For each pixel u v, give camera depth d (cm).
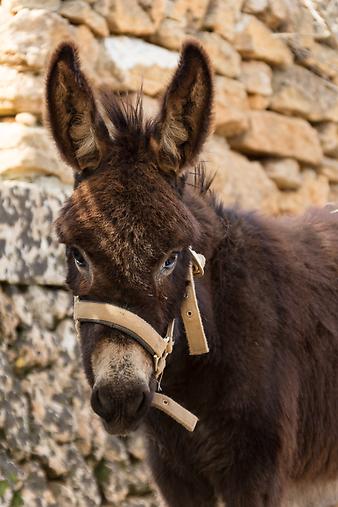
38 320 1113
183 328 762
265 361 795
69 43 715
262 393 790
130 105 766
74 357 1130
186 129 719
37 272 1114
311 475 885
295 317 831
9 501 1016
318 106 1471
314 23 1482
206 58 708
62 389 1110
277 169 1421
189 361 782
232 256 811
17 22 1185
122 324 672
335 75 1505
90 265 682
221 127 1354
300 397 845
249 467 795
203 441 807
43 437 1073
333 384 867
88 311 680
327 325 859
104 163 707
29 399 1081
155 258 675
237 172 1356
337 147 1503
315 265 871
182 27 1320
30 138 1172
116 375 662
